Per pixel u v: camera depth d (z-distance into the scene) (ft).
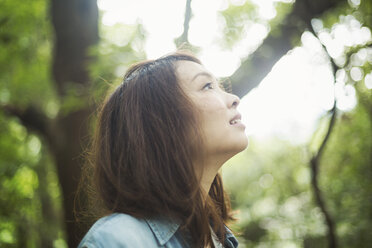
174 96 3.77
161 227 3.38
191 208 3.56
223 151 3.79
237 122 3.95
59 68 12.31
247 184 38.60
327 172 25.79
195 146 3.68
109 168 3.78
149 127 3.73
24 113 13.19
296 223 25.98
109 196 3.79
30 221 21.61
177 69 3.94
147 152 3.65
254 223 30.50
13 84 19.21
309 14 11.64
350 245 20.48
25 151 23.59
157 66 4.00
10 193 22.00
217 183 4.85
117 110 3.95
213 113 3.78
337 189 24.23
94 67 10.13
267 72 11.18
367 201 22.39
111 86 5.18
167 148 3.65
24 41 19.15
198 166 3.77
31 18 18.13
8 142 22.20
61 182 11.89
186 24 8.95
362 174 24.03
